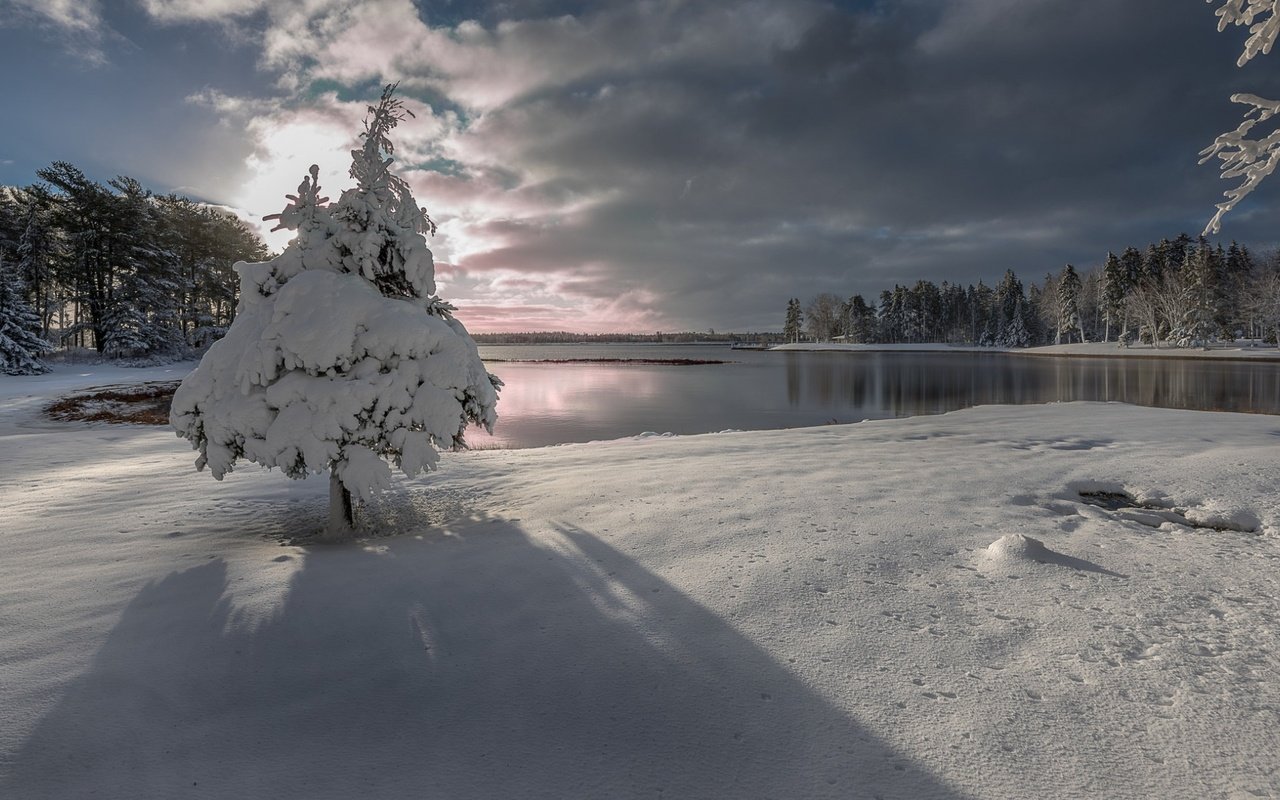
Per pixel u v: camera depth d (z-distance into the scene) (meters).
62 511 6.43
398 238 5.84
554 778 2.19
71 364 40.69
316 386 5.09
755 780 2.16
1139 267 92.12
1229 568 4.08
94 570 4.36
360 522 5.92
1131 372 47.38
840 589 3.74
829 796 2.07
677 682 2.77
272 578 4.14
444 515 6.07
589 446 10.87
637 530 5.02
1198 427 10.32
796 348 145.38
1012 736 2.35
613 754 2.31
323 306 5.20
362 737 2.43
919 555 4.33
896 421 13.27
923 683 2.73
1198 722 2.41
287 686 2.79
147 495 7.18
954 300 149.25
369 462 5.05
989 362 69.69
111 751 2.34
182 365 43.41
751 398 31.64
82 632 3.32
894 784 2.12
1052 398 29.86
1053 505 5.74
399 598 3.76
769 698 2.63
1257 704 2.52
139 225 47.78
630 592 3.76
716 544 4.61
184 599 3.78
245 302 5.75
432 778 2.20
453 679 2.84
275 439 5.02
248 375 5.12
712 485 6.63
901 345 136.88
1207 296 76.81
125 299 45.25
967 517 5.29
